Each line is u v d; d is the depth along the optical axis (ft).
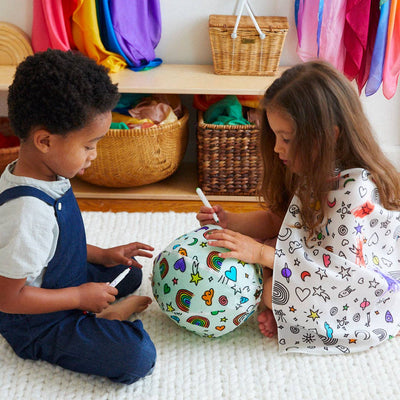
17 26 6.19
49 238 3.32
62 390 3.64
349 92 3.71
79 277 3.86
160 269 3.89
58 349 3.68
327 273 3.85
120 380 3.65
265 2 6.10
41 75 3.02
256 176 6.04
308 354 4.00
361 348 4.03
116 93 3.31
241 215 4.63
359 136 3.73
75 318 3.74
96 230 5.42
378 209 3.92
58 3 5.61
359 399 3.62
